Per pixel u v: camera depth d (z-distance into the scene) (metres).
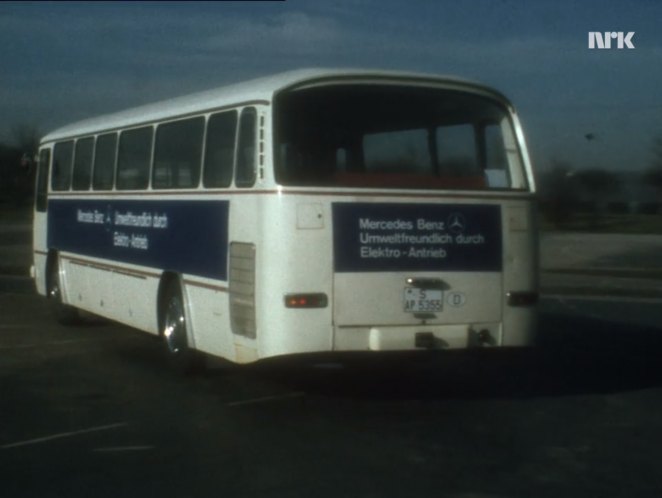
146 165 13.27
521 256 10.78
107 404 10.90
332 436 9.47
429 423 10.03
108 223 14.62
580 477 8.09
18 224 53.81
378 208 10.18
